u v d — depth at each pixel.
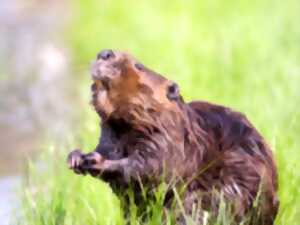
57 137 16.94
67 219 11.08
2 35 28.28
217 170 10.19
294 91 16.34
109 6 28.73
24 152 16.91
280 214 10.73
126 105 9.93
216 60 19.11
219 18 23.98
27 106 20.33
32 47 26.56
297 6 23.05
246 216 10.20
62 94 21.41
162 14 25.92
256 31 20.91
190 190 10.11
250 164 10.26
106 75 9.91
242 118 10.52
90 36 26.28
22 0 32.94
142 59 21.09
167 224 9.84
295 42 19.81
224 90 16.94
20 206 11.83
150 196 10.01
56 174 12.57
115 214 11.12
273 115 14.84
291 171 11.42
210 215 10.09
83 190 11.77
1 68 23.56
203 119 10.34
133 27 25.42
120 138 10.03
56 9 31.72
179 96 10.20
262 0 24.48
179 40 21.91
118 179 9.91
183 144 10.05
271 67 17.97
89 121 16.47
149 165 9.91
